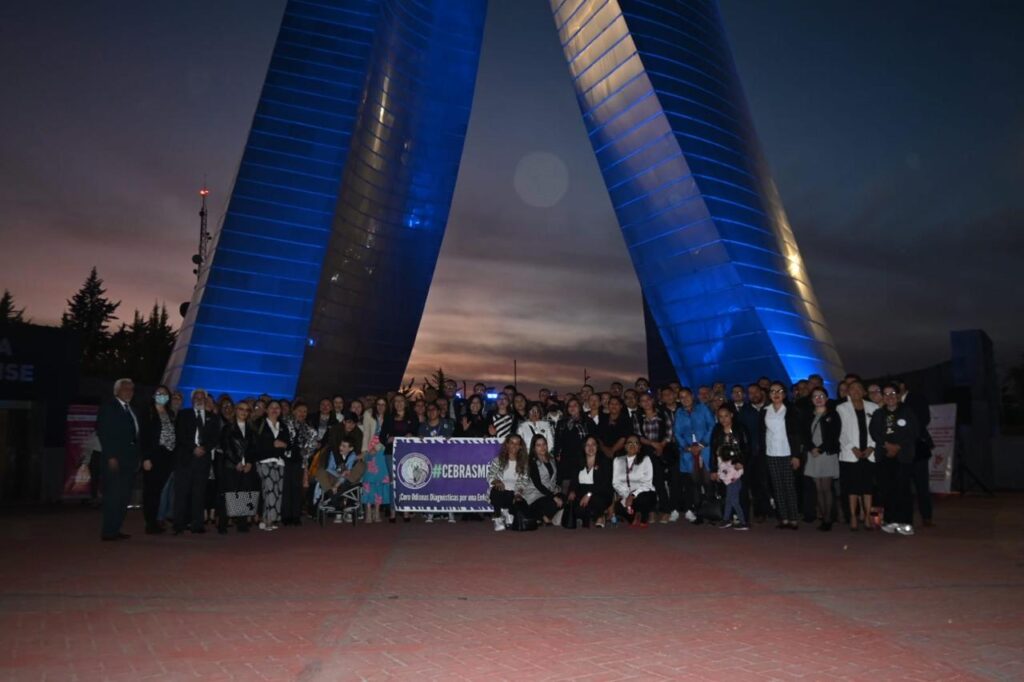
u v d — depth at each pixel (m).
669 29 29.83
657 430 14.93
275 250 29.88
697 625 6.37
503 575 8.76
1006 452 23.55
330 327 34.69
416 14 38.03
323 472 14.67
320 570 9.16
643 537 12.28
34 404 21.98
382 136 35.94
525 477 13.48
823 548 10.70
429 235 40.31
